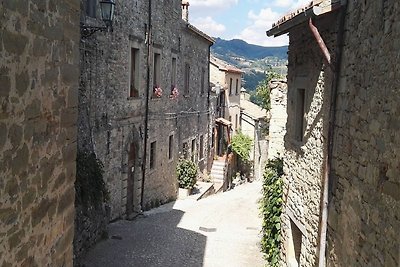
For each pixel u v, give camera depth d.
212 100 25.78
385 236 4.11
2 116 2.75
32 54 3.16
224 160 26.64
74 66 4.15
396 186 3.92
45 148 3.54
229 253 10.91
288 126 8.86
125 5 12.45
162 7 15.84
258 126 31.69
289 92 8.88
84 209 9.52
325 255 6.16
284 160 9.06
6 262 2.95
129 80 13.16
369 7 4.93
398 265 3.75
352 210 5.13
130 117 13.44
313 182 6.92
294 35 8.46
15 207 3.05
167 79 17.00
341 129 5.78
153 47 15.15
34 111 3.26
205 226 13.52
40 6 3.26
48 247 3.75
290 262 8.13
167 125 17.39
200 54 22.33
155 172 16.17
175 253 10.60
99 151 11.23
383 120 4.33
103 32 11.07
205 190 20.58
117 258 9.84
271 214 9.66
